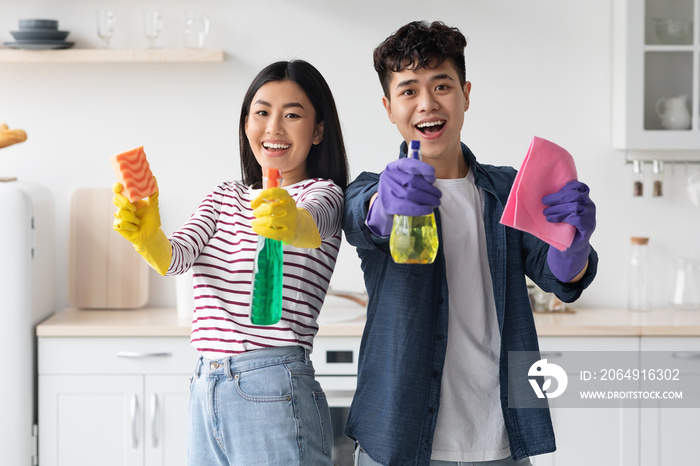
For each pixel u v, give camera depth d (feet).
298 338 5.47
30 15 11.34
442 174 5.70
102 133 11.46
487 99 11.48
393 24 11.35
